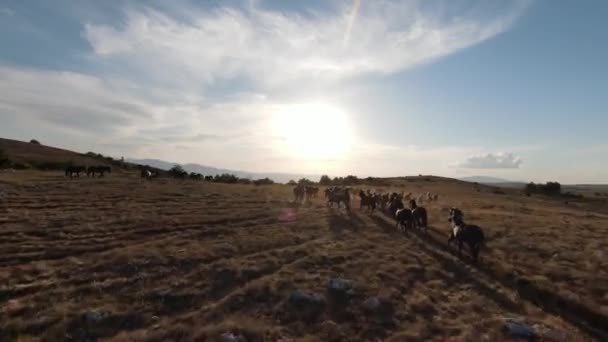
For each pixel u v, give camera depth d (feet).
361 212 112.16
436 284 46.60
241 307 37.55
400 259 57.72
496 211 135.13
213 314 35.42
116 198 112.68
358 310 37.19
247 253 58.85
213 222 84.17
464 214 116.06
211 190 158.92
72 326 32.12
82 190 125.18
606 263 55.47
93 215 82.02
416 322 35.35
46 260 50.55
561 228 89.97
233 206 112.27
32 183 136.56
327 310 37.01
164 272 47.19
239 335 30.66
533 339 31.91
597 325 37.09
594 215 150.71
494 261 57.06
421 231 82.64
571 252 62.80
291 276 46.52
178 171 275.39
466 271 52.60
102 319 33.40
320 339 31.22
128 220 78.07
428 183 385.70
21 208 86.48
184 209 100.37
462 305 40.09
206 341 29.86
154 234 69.62
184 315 35.53
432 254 61.82
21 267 46.44
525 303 41.19
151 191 136.77
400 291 43.34
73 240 60.85
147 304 37.42
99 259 51.26
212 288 42.73
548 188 357.41
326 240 69.67
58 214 81.00
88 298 38.11
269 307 37.65
